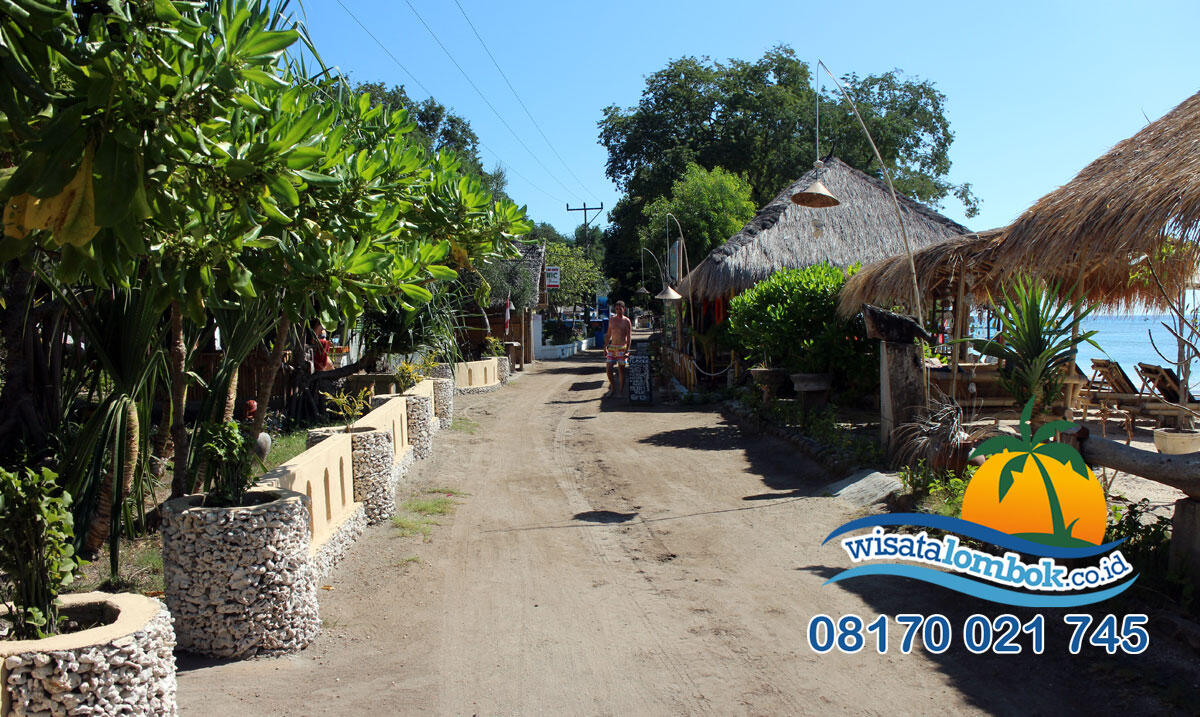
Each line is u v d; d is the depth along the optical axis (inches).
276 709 154.4
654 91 1546.5
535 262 1299.2
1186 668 154.5
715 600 212.4
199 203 129.2
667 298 789.9
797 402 462.3
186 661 177.2
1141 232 215.2
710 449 446.6
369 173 179.3
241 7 132.1
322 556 230.1
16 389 298.5
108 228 120.6
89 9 132.5
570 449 470.9
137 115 115.4
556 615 205.5
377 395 478.6
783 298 494.3
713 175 1170.6
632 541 273.4
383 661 178.5
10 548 132.2
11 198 116.8
